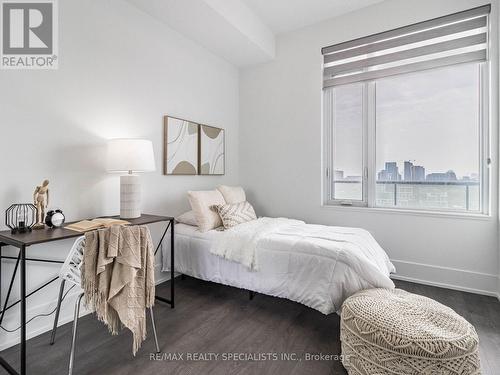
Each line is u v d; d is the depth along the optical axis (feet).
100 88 7.42
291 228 8.59
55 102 6.51
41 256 6.31
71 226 5.89
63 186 6.67
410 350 3.94
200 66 10.71
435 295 8.15
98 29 7.35
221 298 8.01
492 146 8.12
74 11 6.84
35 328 6.14
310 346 5.74
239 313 7.11
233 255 7.57
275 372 4.98
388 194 9.88
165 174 9.32
